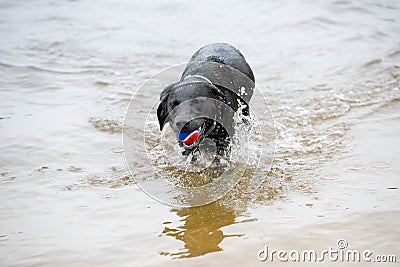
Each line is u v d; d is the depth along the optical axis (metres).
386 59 11.12
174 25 13.61
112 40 12.58
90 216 5.82
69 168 7.00
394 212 5.65
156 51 11.86
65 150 7.52
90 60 11.35
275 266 4.83
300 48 11.93
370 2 15.20
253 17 14.02
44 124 8.34
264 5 14.90
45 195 6.30
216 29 13.25
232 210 5.96
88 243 5.30
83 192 6.39
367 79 10.12
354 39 12.40
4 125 8.27
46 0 15.73
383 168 6.78
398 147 7.37
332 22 13.56
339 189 6.30
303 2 14.99
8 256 5.11
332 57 11.37
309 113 8.70
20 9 14.89
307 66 10.90
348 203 5.93
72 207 6.02
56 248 5.22
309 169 6.89
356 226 5.43
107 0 15.77
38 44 12.23
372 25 13.37
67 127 8.26
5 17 14.17
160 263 4.92
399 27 13.21
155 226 5.61
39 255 5.12
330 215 5.68
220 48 7.99
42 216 5.84
